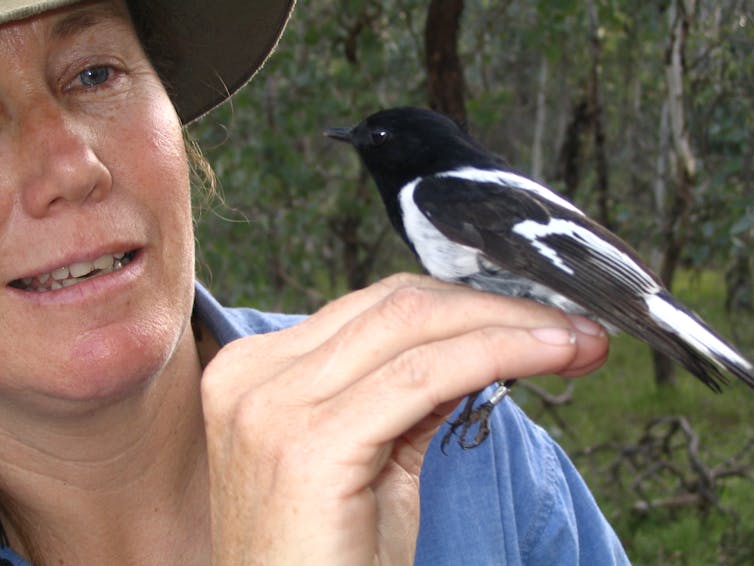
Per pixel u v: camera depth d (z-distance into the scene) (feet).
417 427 1.53
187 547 1.74
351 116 6.42
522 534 1.82
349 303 1.42
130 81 1.56
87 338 1.49
